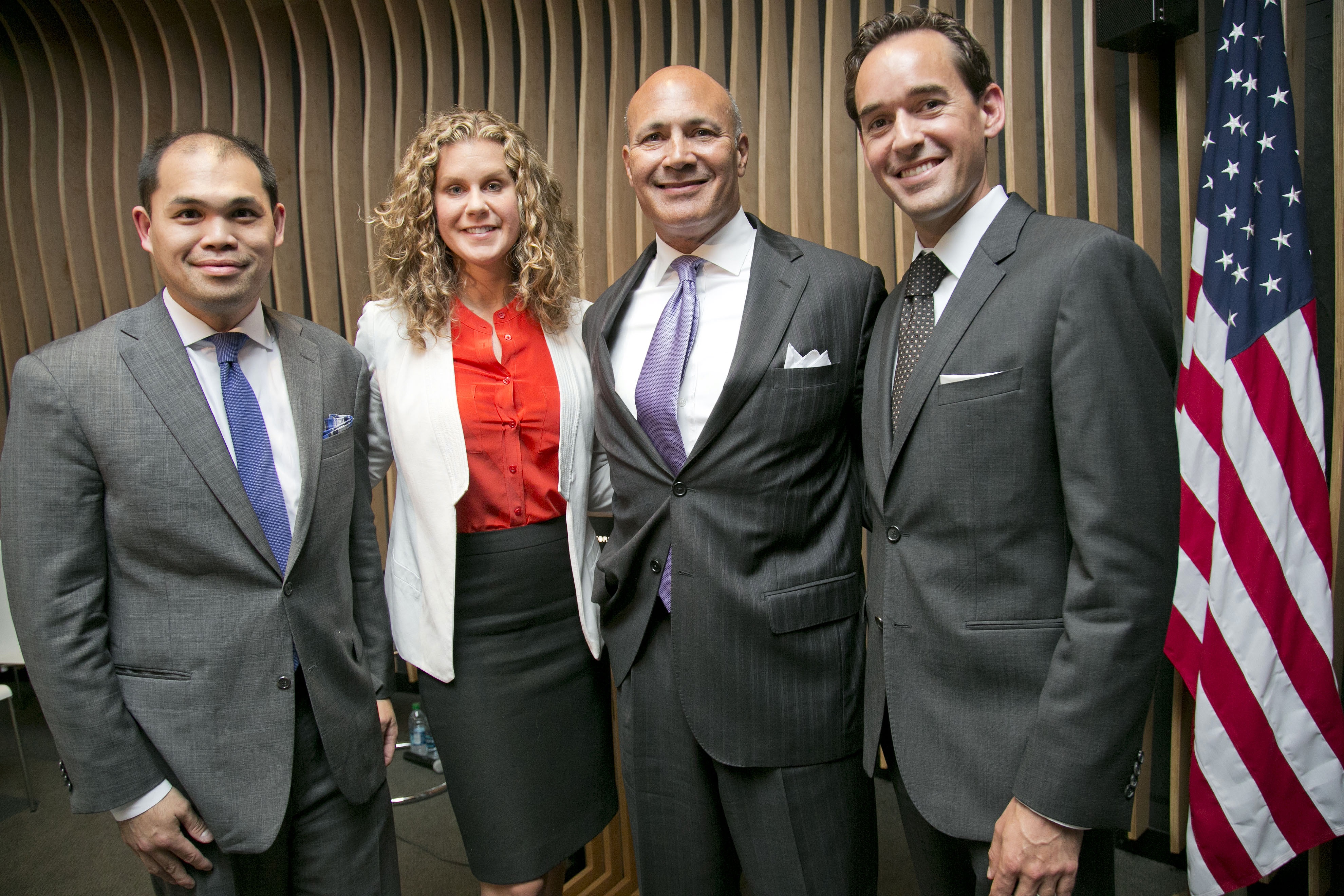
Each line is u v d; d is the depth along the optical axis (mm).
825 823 1488
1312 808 2102
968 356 1209
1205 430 2199
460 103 3531
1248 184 2119
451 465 1679
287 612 1382
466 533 1724
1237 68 2146
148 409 1302
